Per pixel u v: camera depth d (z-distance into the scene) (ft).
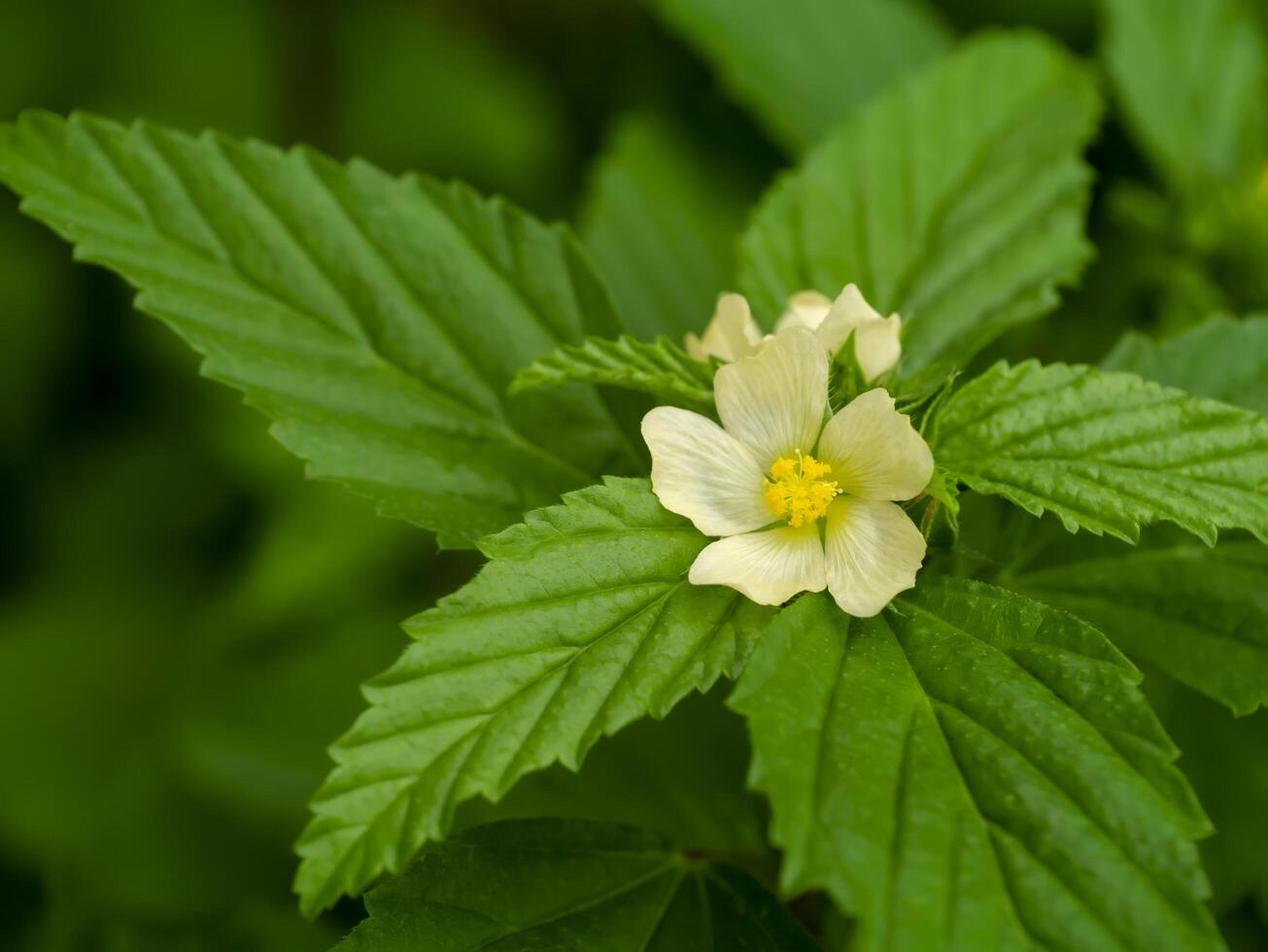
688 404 0.67
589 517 0.64
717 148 0.91
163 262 0.70
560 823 0.67
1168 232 0.83
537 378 0.66
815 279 0.75
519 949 0.65
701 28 0.90
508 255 0.72
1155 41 0.87
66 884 0.88
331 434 0.69
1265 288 0.81
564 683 0.62
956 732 0.62
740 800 0.75
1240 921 0.79
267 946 0.80
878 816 0.60
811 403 0.65
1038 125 0.78
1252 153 0.87
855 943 0.69
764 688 0.62
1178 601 0.69
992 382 0.66
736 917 0.66
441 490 0.69
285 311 0.71
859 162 0.77
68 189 0.70
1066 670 0.62
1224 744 0.75
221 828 0.86
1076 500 0.64
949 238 0.76
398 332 0.71
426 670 0.62
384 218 0.72
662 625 0.63
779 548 0.65
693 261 0.87
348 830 0.61
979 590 0.64
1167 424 0.65
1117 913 0.59
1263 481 0.64
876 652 0.63
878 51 0.92
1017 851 0.60
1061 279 0.75
